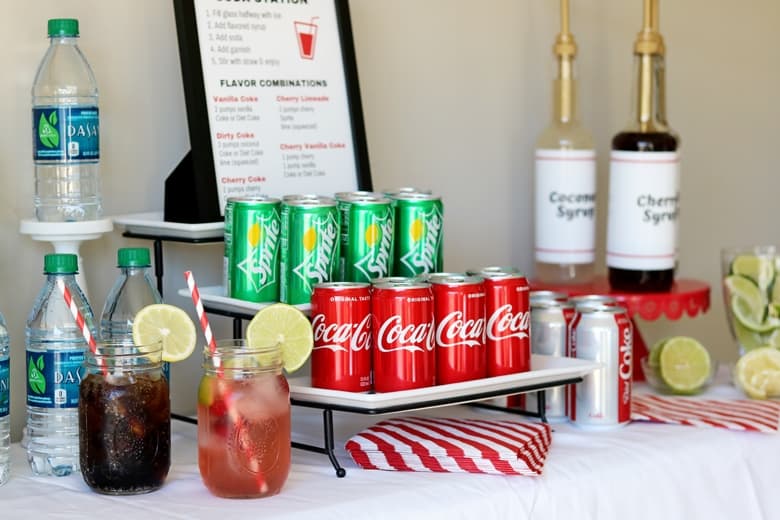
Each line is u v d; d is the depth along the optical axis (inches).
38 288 61.9
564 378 60.5
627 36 92.2
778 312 74.2
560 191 78.3
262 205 57.8
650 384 74.0
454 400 55.3
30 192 61.4
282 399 48.9
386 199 59.0
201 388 48.9
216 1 63.7
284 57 66.4
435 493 50.0
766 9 103.2
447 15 80.3
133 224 62.6
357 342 53.8
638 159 75.7
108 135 64.4
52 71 58.9
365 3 75.6
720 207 101.4
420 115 79.3
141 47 65.4
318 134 67.6
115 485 48.6
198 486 50.5
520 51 84.8
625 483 56.1
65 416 53.3
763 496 61.7
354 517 46.9
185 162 62.1
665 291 76.0
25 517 45.7
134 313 56.5
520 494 51.5
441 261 61.6
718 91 100.0
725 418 63.9
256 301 58.2
